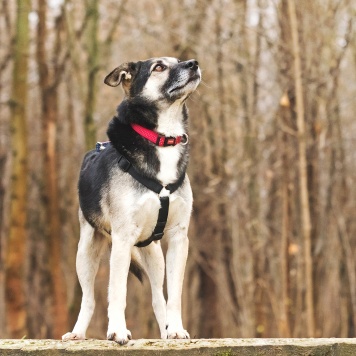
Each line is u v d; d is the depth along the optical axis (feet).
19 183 53.11
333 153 58.44
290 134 50.85
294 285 54.19
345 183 61.11
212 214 65.82
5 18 59.62
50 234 56.29
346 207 61.62
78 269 23.67
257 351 18.58
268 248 62.08
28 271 71.15
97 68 54.75
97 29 55.16
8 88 67.10
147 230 21.95
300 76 48.32
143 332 63.67
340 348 18.47
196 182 64.49
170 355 18.72
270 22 55.72
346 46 53.83
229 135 63.72
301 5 50.93
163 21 60.23
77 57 57.52
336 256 61.31
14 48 53.01
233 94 63.46
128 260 21.24
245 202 61.87
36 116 71.56
